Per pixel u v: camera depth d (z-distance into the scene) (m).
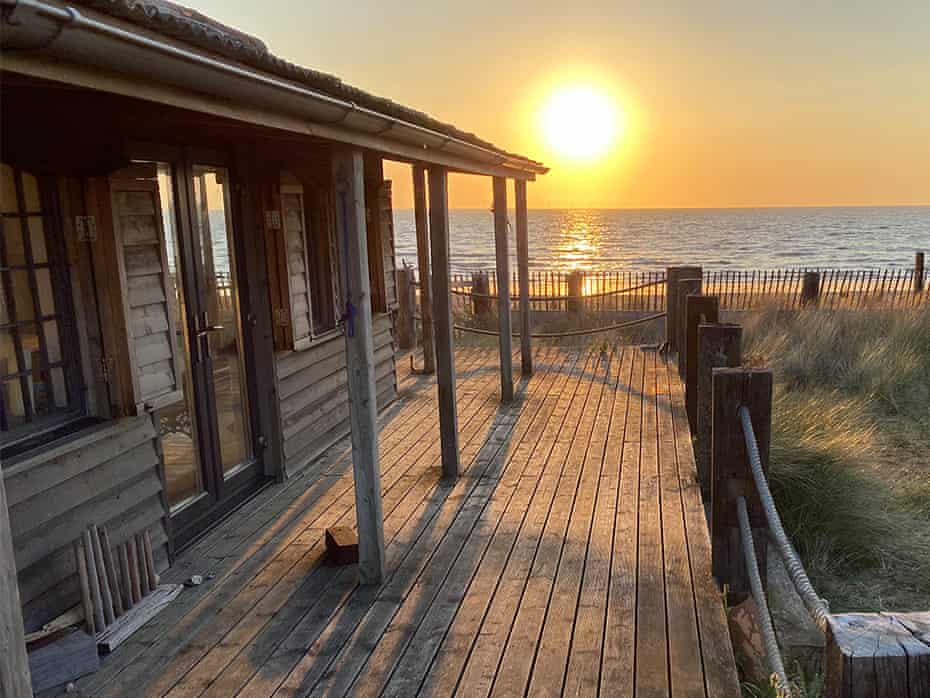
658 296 17.00
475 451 5.77
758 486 2.90
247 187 4.75
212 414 4.41
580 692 2.71
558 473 5.18
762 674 3.10
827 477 5.01
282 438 5.14
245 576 3.75
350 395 3.53
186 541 4.10
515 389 7.84
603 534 4.12
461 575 3.69
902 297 12.94
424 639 3.11
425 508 4.60
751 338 9.92
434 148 4.47
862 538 4.66
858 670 1.17
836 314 11.08
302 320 5.31
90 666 2.94
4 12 1.36
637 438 5.95
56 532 3.12
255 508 4.66
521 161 6.89
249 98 2.36
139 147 3.66
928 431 7.21
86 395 3.45
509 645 3.04
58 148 3.23
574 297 12.16
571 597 3.42
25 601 2.98
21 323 3.17
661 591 3.46
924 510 5.28
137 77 1.90
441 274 4.98
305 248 5.40
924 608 4.06
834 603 4.11
